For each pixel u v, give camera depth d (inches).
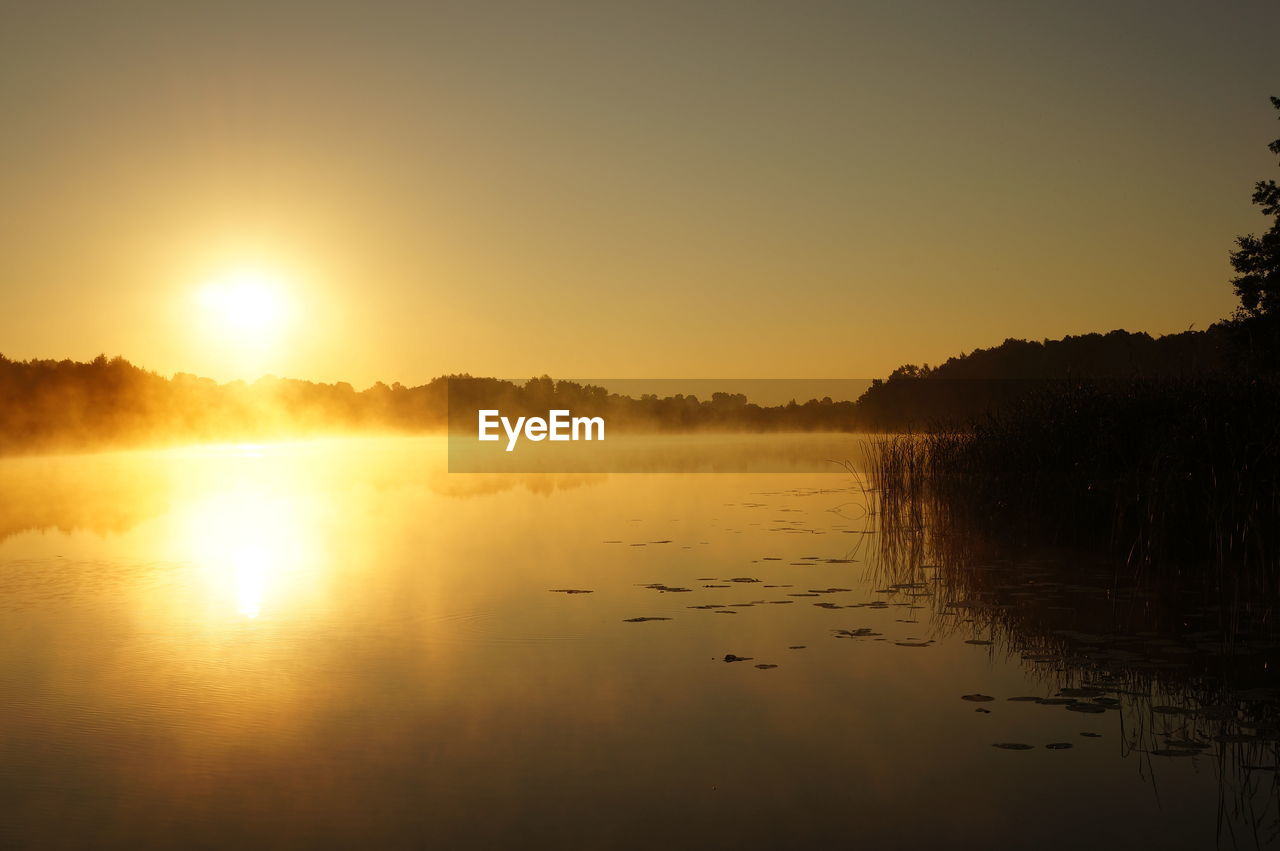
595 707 293.7
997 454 692.1
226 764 252.5
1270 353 1123.9
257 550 600.4
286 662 344.2
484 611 422.6
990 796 228.2
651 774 243.6
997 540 619.2
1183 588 455.8
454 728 277.4
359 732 274.5
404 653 355.6
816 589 468.1
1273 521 470.3
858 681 316.2
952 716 282.0
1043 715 281.6
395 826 216.1
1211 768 242.2
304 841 209.3
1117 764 245.4
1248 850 201.0
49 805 228.4
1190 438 518.6
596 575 509.4
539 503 895.7
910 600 439.8
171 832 214.1
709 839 208.8
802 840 208.2
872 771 243.6
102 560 563.5
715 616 410.9
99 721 284.8
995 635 373.7
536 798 230.4
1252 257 1242.6
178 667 339.0
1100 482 588.7
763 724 278.1
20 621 407.8
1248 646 352.2
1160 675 318.0
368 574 514.3
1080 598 437.7
